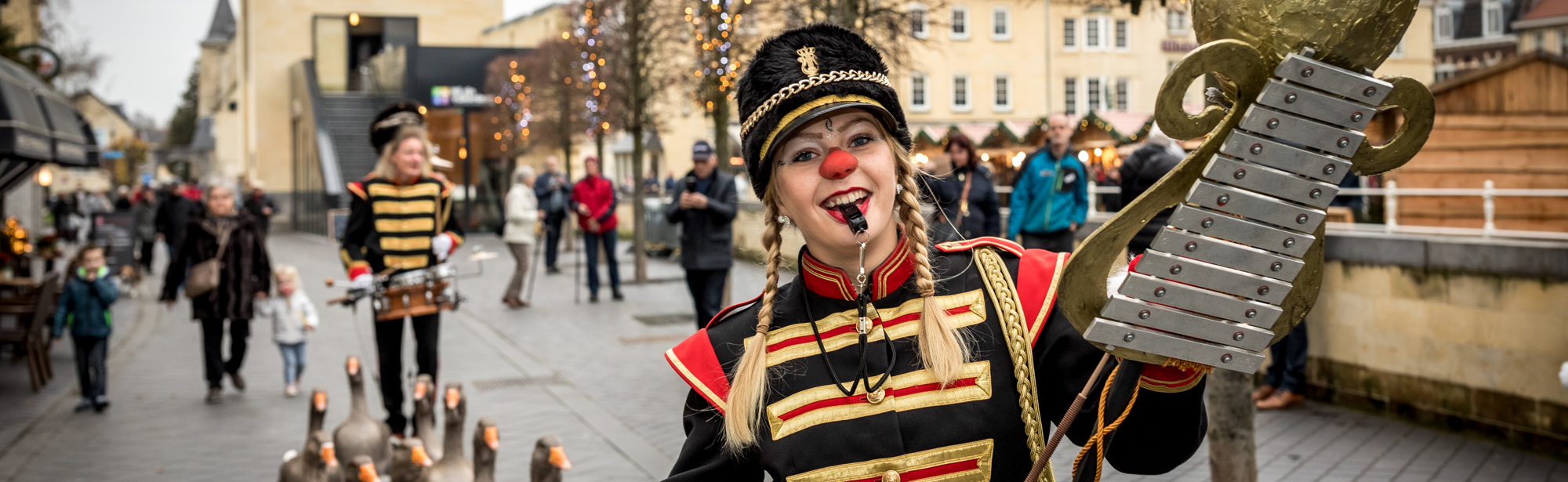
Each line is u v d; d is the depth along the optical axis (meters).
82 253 7.50
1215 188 1.11
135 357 9.98
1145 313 1.16
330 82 35.09
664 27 15.15
